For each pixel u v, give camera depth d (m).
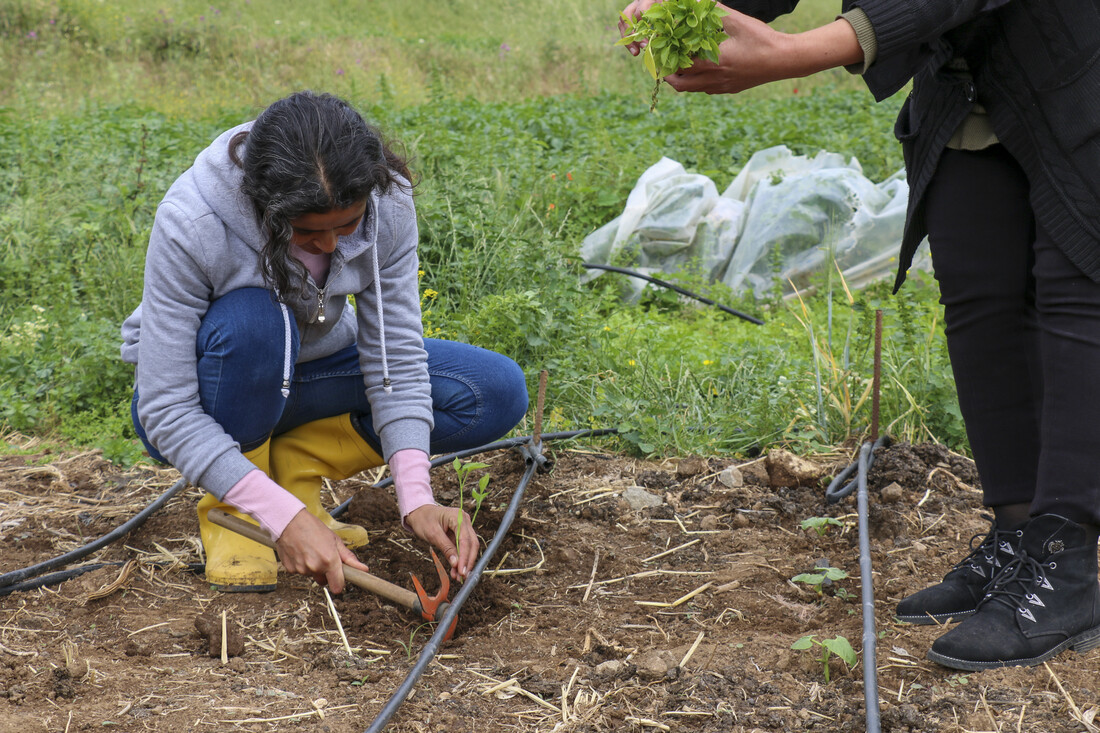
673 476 3.31
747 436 3.59
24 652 2.22
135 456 3.43
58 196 5.88
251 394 2.34
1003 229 2.23
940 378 3.55
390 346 2.47
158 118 8.88
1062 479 2.10
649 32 1.86
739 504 3.07
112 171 6.36
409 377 2.49
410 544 2.80
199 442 2.21
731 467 3.29
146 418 2.24
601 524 2.99
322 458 2.71
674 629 2.38
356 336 2.62
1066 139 2.02
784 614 2.44
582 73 12.34
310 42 13.77
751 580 2.61
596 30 15.79
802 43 1.88
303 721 1.99
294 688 2.12
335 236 2.09
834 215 5.69
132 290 4.79
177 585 2.59
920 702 2.04
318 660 2.22
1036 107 2.05
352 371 2.61
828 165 6.48
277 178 1.93
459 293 4.80
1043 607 2.12
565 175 6.62
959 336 2.32
